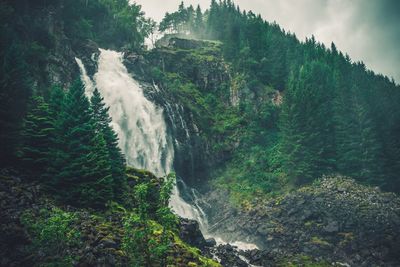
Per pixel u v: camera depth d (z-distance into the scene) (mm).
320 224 53312
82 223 29609
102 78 75375
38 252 25312
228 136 85500
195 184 76875
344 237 50500
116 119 71312
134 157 69438
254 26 117938
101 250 27078
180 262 29750
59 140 35812
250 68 104312
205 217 67750
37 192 31812
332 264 46844
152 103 77875
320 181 65250
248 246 55031
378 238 49344
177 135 78125
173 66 98125
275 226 55938
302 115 72188
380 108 77875
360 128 74062
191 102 88562
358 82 92375
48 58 61531
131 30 113188
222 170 79938
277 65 105500
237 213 64188
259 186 70312
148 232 24203
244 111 91875
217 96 97500
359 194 59094
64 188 34000
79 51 77000
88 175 34719
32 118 37156
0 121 33844
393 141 72375
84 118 37750
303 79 88062
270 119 89438
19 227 26438
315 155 69125
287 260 46438
